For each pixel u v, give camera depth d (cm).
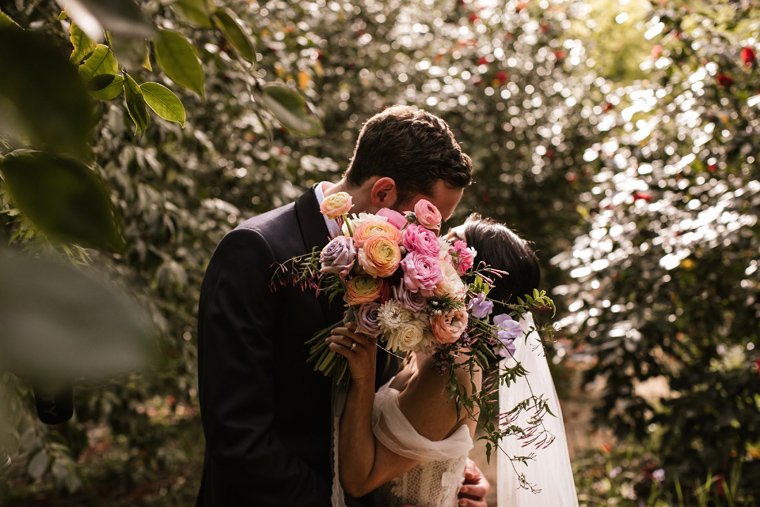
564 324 317
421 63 517
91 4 27
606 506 312
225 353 120
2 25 27
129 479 365
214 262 129
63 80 25
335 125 466
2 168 26
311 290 130
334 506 125
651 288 310
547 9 547
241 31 57
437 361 123
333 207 114
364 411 127
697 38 304
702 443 312
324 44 443
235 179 340
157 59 51
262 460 117
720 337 329
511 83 537
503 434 128
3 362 19
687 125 310
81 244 26
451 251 122
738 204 268
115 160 202
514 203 521
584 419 493
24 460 213
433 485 147
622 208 315
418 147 133
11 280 21
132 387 307
